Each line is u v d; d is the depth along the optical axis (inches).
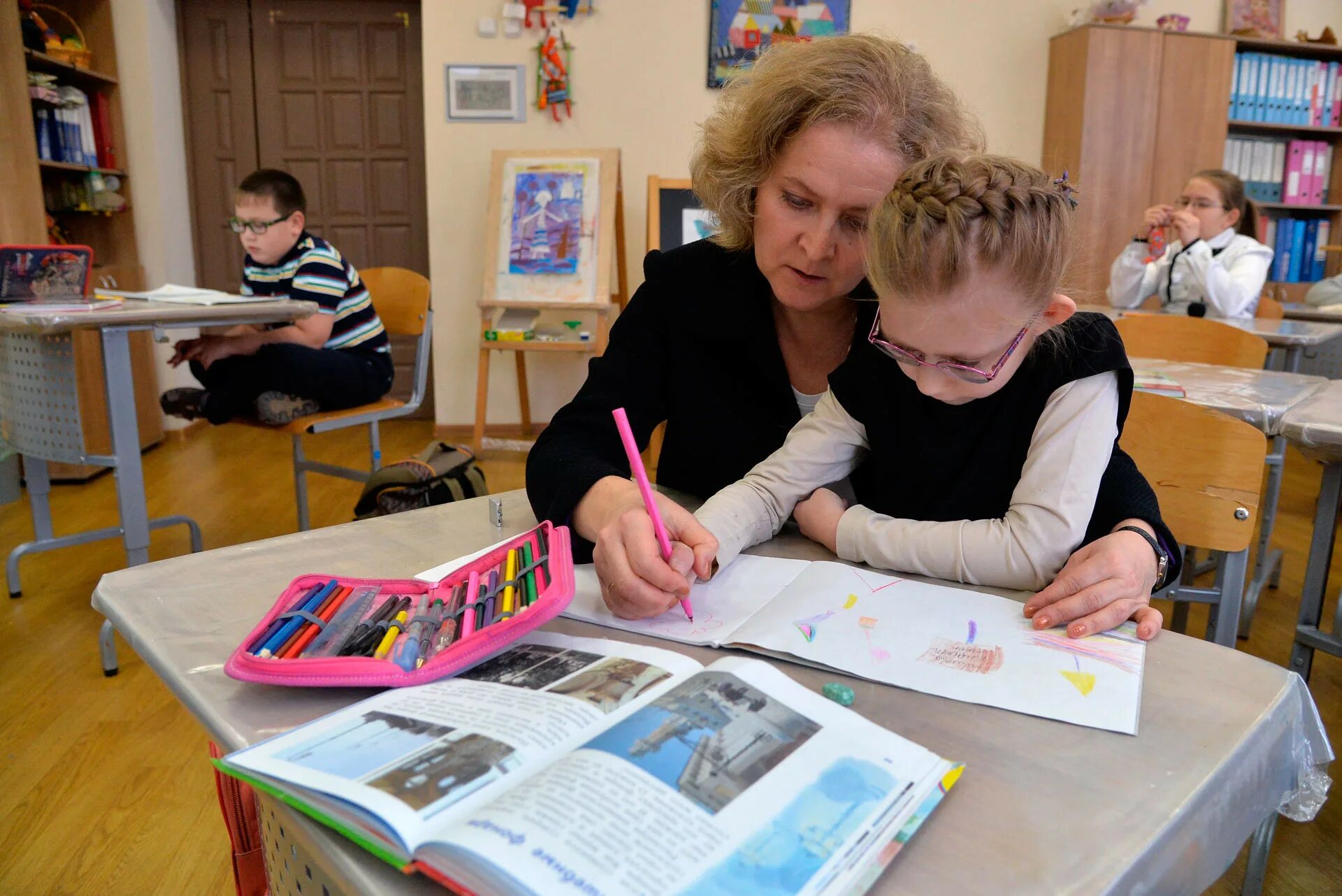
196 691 21.0
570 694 19.6
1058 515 28.4
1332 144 183.6
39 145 131.4
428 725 18.3
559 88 154.9
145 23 148.6
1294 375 74.1
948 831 15.9
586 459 32.3
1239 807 19.0
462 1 153.3
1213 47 163.2
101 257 151.9
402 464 83.4
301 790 16.1
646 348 38.7
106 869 49.6
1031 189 25.1
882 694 21.2
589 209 150.7
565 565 24.0
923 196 25.4
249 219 98.7
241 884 35.2
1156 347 92.2
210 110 163.9
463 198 159.0
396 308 106.9
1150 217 140.5
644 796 15.2
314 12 163.0
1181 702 20.9
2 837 52.1
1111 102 160.1
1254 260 135.9
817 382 39.0
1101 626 24.5
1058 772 17.9
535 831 14.1
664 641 24.5
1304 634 61.1
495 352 163.2
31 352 80.6
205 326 81.0
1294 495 131.9
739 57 157.6
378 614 24.0
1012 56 166.2
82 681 71.3
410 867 14.4
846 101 29.3
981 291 24.8
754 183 33.3
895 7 161.5
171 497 122.0
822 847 14.6
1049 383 30.5
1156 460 46.2
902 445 33.0
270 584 27.5
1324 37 172.2
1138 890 15.4
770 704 18.7
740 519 31.5
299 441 97.5
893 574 29.8
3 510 115.1
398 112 167.5
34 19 130.9
